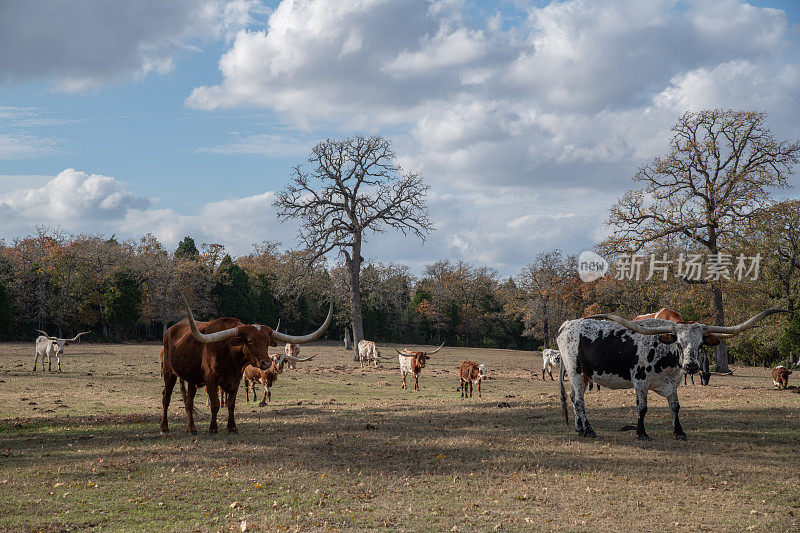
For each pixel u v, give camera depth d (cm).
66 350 4566
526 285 7331
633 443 983
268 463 859
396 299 8369
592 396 1675
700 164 3459
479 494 721
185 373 1107
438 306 8644
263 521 623
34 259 6775
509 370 3766
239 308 7556
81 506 674
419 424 1222
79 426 1266
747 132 3397
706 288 3531
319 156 5031
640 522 623
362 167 5056
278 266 8544
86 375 2642
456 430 1140
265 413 1464
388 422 1253
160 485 753
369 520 628
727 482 758
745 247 3441
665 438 1023
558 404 1530
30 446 1019
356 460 880
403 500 697
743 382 2848
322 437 1060
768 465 835
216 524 619
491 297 9019
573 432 1084
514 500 698
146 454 921
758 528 604
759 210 3366
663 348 1003
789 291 4306
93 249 7056
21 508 666
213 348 1067
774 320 4288
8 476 802
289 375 2955
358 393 2216
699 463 845
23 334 6556
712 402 1502
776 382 2192
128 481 771
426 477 791
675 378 1023
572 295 6894
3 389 2102
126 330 6725
